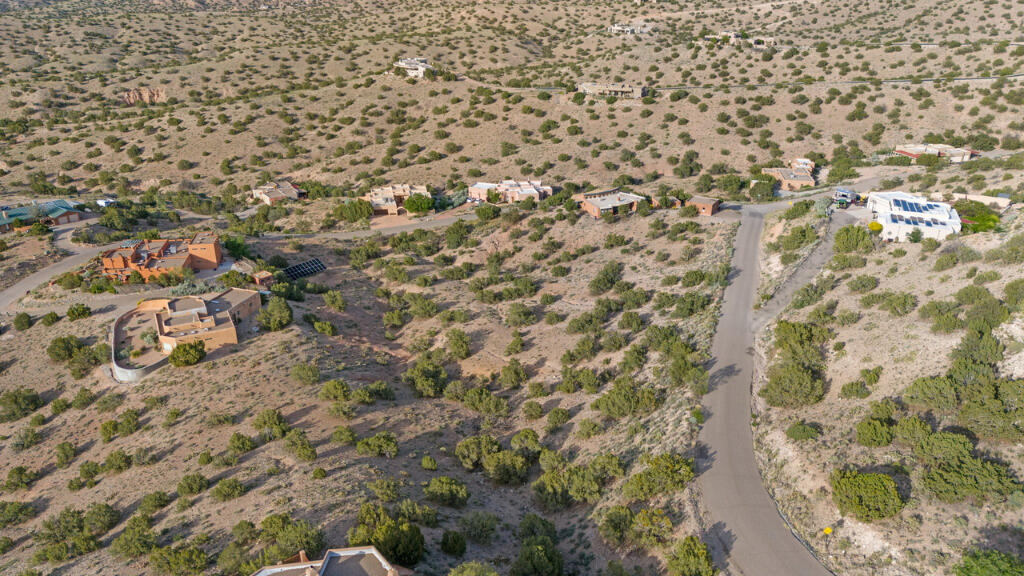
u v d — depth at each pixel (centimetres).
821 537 4744
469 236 13638
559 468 6044
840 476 4862
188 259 10662
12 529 5659
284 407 7062
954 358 5850
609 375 7812
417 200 15575
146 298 9625
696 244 11338
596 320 9162
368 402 7294
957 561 4209
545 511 5719
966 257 7775
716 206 12694
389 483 5397
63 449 6531
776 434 5897
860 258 8894
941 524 4459
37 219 12800
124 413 6962
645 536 4916
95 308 9394
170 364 7944
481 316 10100
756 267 10056
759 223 12031
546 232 13138
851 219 10800
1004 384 5188
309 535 4428
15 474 6294
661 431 6266
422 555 4503
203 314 8625
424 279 11494
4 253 11388
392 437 6366
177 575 4434
